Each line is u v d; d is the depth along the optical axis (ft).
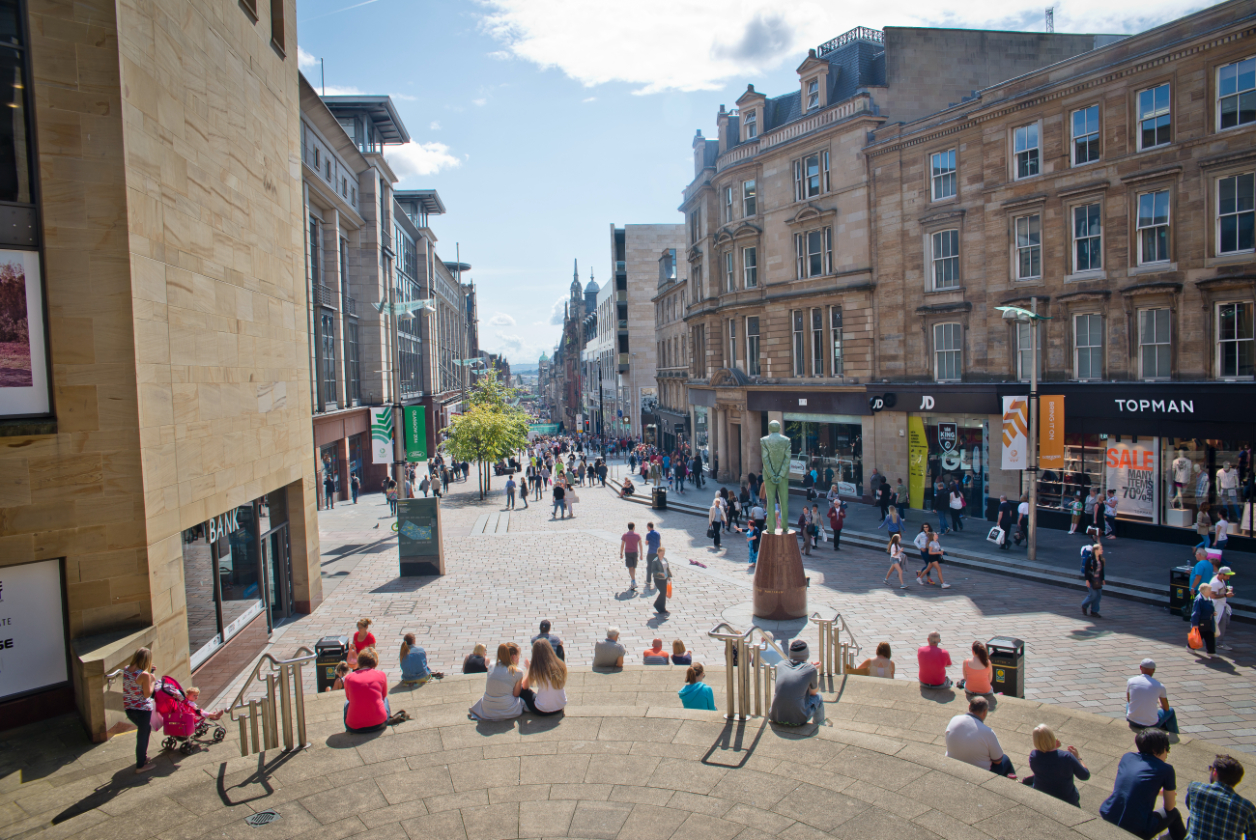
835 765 22.56
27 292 29.14
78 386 29.96
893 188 93.35
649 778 22.24
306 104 96.73
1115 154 69.36
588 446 237.04
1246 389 59.00
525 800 21.15
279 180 50.72
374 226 133.08
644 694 32.53
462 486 155.02
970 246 84.07
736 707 29.60
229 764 24.07
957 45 100.73
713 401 131.03
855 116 96.37
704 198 131.03
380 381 135.74
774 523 51.57
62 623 30.19
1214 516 63.67
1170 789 19.81
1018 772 25.05
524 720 26.91
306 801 21.50
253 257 45.52
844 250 100.22
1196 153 63.46
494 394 161.58
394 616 53.52
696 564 69.41
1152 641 43.50
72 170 29.63
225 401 40.81
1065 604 52.11
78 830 20.43
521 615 53.31
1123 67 67.87
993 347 81.82
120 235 30.53
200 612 38.06
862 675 36.35
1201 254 63.31
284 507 53.26
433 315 210.18
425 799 21.38
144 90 32.40
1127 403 67.10
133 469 31.07
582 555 74.69
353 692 26.11
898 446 94.27
